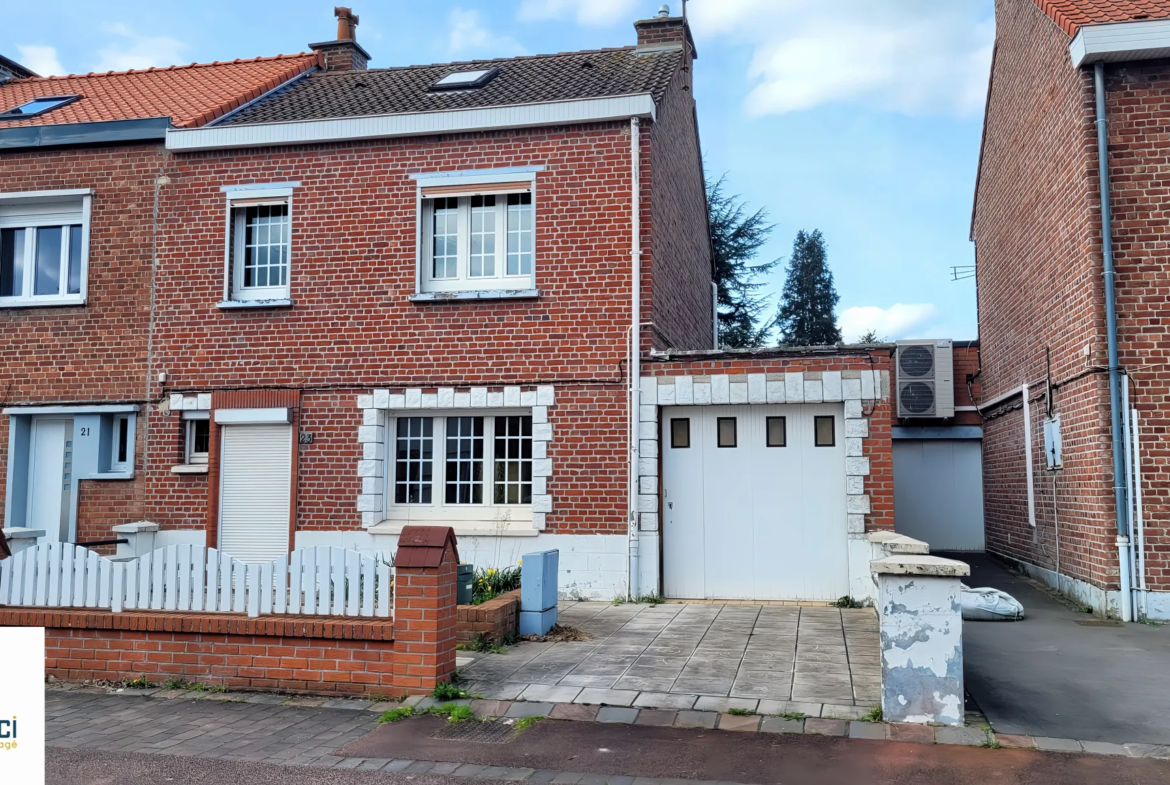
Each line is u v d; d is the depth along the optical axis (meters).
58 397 13.56
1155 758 5.88
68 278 13.88
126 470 13.28
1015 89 14.34
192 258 13.34
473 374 12.35
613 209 12.20
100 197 13.70
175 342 13.28
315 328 12.88
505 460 12.41
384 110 13.42
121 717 6.91
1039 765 5.75
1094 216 10.60
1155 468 10.29
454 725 6.65
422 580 7.33
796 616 10.33
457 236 12.79
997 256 16.20
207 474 13.00
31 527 13.52
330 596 7.69
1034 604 11.55
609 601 11.58
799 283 42.28
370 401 12.58
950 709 6.42
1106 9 11.36
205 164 13.42
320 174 13.07
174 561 7.98
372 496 12.45
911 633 6.50
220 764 5.87
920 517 18.98
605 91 12.82
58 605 8.14
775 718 6.59
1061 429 12.13
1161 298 10.41
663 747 6.12
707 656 8.34
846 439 11.22
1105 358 10.49
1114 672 7.93
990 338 17.11
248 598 7.80
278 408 12.79
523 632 9.23
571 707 6.91
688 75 15.88
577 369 12.07
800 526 11.47
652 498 11.66
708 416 11.81
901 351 18.70
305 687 7.50
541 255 12.32
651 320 12.04
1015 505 15.10
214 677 7.68
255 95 14.88
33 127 13.81
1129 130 10.62
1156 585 10.23
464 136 12.70
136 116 14.33
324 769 5.78
